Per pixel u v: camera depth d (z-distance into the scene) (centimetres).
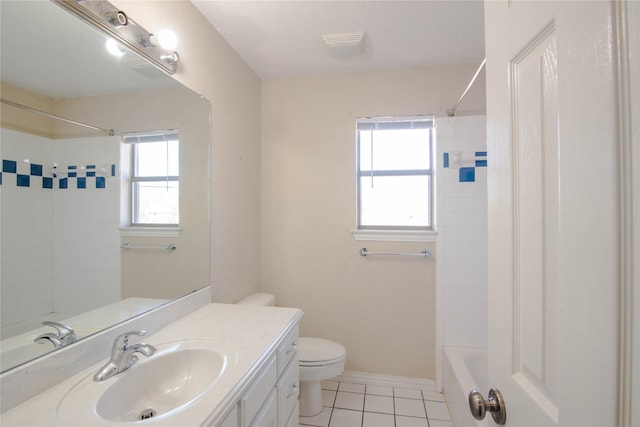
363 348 228
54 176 91
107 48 107
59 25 91
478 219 211
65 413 73
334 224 231
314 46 195
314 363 179
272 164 240
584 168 35
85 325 98
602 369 32
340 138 230
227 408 77
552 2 42
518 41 52
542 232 45
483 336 210
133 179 119
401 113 223
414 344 221
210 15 163
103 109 107
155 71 130
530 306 49
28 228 84
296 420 140
